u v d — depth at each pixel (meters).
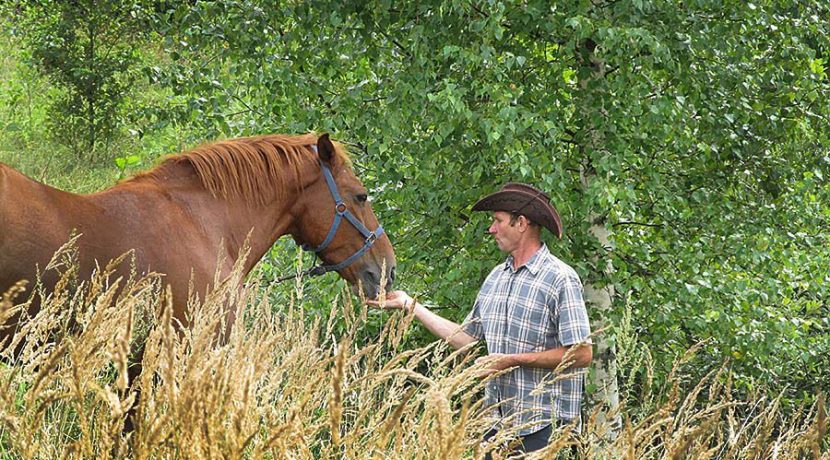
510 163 8.72
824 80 11.04
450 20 9.09
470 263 8.62
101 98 18.14
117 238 5.79
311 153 7.18
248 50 10.21
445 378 3.48
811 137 10.24
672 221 10.15
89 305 3.58
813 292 10.87
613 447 3.52
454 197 9.02
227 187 6.65
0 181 5.37
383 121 9.09
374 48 9.77
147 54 19.12
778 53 10.05
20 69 20.00
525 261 5.96
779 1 10.01
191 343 3.54
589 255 9.34
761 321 10.15
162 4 11.74
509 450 3.38
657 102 8.86
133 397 2.69
